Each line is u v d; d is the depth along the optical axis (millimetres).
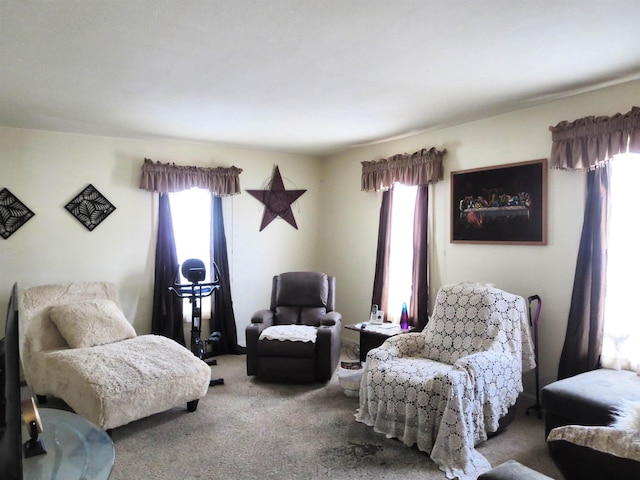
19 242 4039
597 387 2588
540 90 3049
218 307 4969
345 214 5383
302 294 4590
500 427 2875
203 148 4977
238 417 3191
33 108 3420
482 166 3816
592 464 1319
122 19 1996
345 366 3840
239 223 5199
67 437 2039
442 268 4176
